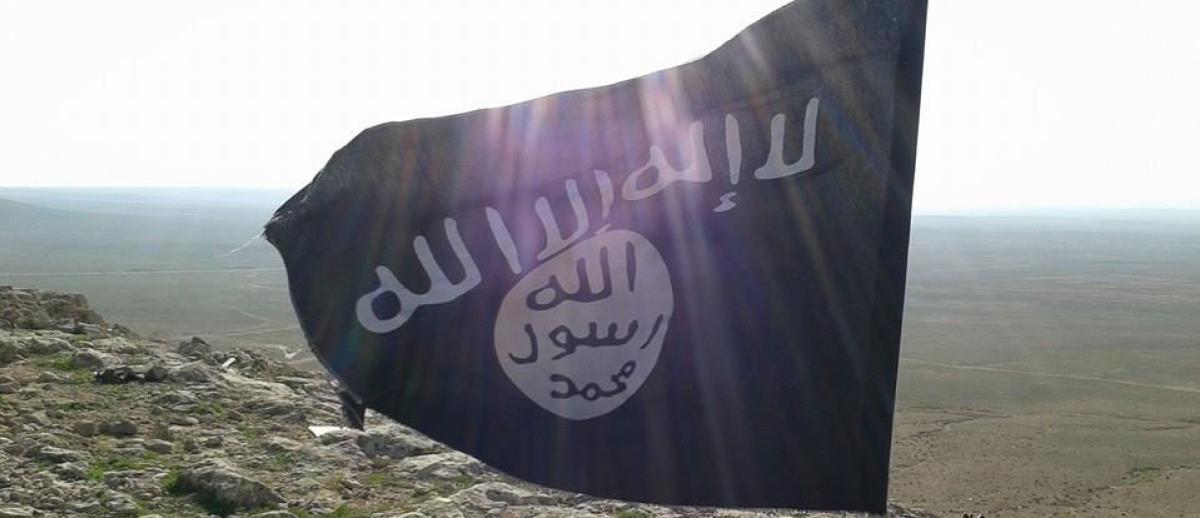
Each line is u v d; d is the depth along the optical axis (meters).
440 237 3.43
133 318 63.03
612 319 3.43
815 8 3.32
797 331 3.38
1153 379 55.84
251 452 7.96
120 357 10.90
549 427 3.43
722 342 3.41
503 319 3.44
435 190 3.43
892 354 3.35
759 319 3.39
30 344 11.04
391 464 7.93
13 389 9.23
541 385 3.43
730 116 3.38
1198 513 24.03
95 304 69.31
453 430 3.43
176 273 100.81
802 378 3.39
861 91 3.31
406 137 3.42
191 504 6.64
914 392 48.09
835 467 3.39
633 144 3.43
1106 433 36.84
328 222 3.40
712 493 3.41
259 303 74.94
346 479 7.43
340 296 3.41
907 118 3.29
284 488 7.12
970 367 58.97
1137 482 27.53
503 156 3.43
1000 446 32.91
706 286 3.41
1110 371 58.84
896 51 3.28
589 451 3.43
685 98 3.41
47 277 90.31
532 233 3.43
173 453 7.74
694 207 3.40
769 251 3.39
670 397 3.42
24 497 6.49
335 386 3.65
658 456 3.42
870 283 3.35
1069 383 53.34
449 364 3.43
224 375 10.66
